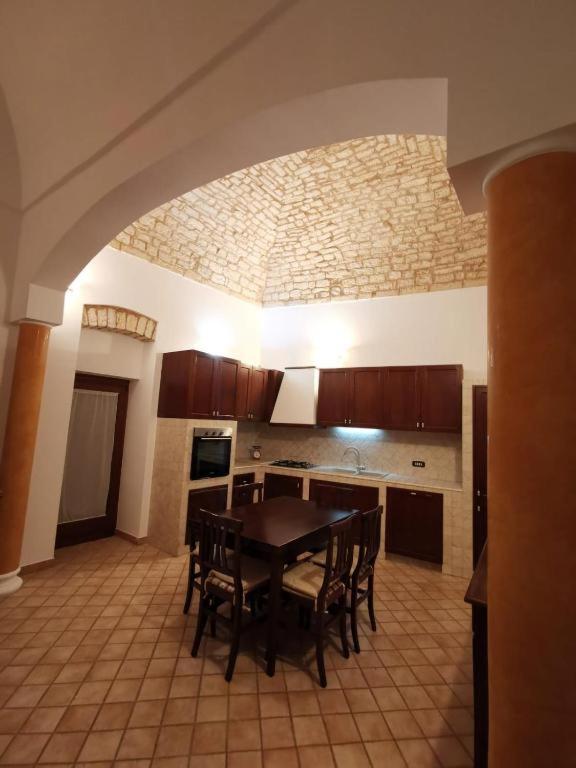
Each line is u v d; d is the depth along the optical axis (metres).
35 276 3.06
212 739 1.72
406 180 4.12
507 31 1.19
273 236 5.46
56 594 3.02
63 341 3.64
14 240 3.22
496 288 1.19
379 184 4.27
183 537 4.00
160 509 4.18
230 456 4.69
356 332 5.38
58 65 2.31
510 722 1.03
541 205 1.11
